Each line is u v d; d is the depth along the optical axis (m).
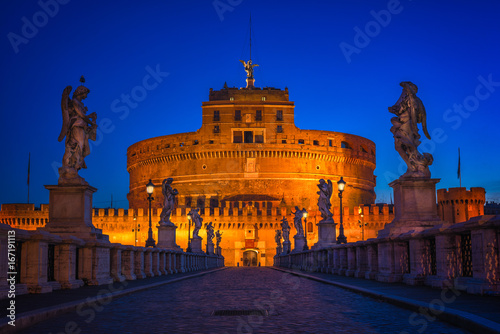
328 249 31.39
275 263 88.19
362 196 166.00
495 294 12.07
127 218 135.25
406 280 16.73
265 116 156.38
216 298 14.96
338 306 12.33
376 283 17.84
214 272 42.44
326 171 158.88
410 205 18.83
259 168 153.50
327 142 159.75
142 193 165.88
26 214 135.75
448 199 127.88
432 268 16.12
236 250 133.88
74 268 16.80
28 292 14.24
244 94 159.38
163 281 21.73
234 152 153.62
